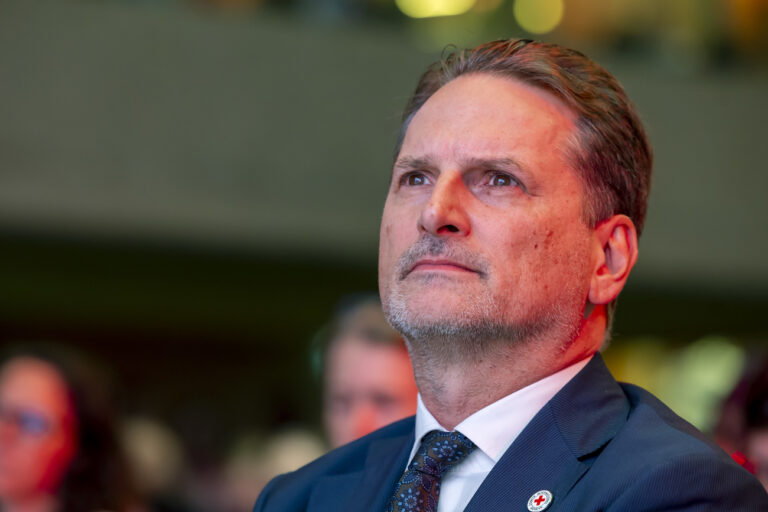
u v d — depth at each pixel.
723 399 4.41
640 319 18.25
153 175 13.47
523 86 3.08
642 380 21.58
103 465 6.00
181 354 23.83
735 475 2.54
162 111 13.54
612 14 14.35
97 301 18.78
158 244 14.27
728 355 20.12
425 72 3.41
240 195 13.72
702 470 2.51
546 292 2.90
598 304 3.10
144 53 13.53
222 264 15.46
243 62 13.84
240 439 16.70
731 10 14.77
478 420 2.95
